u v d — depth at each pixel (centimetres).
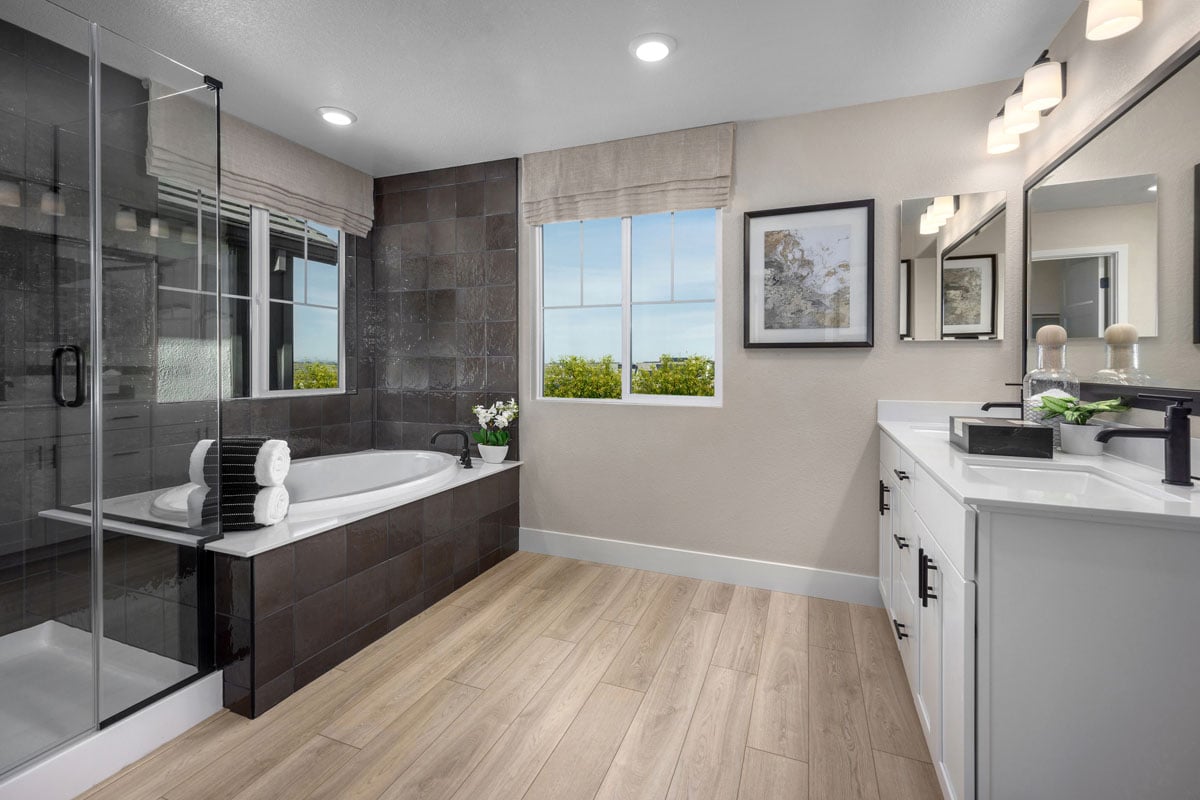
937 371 244
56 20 142
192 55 212
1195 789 103
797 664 205
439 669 202
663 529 295
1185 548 101
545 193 308
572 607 253
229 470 193
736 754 158
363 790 145
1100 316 167
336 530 203
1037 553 109
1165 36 139
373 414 360
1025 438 158
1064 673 108
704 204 275
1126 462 150
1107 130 163
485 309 329
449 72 225
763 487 274
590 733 167
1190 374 128
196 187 178
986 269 234
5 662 134
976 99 236
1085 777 108
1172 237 134
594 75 227
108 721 150
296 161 297
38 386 140
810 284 260
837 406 260
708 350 385
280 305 303
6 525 135
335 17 189
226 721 172
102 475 152
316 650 195
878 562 255
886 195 249
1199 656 101
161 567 164
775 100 248
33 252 139
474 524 285
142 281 162
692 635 227
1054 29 195
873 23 192
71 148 146
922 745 162
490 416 315
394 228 349
